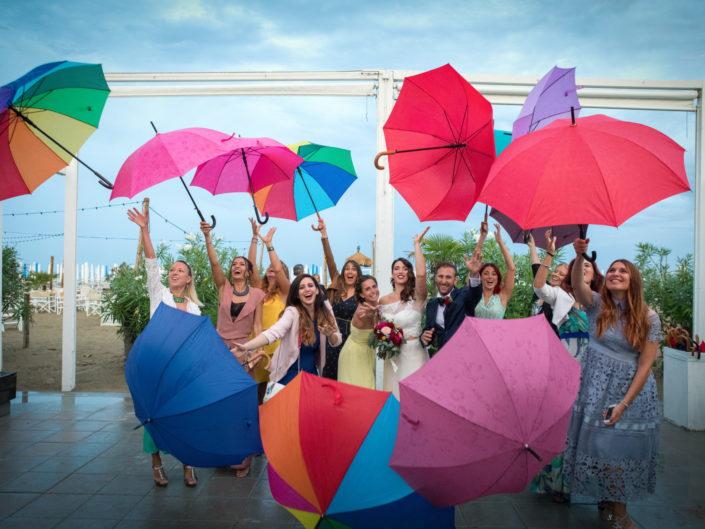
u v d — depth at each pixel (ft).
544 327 9.05
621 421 11.32
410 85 11.73
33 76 11.59
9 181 12.91
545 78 13.01
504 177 9.53
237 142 13.05
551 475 13.50
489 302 14.89
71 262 25.76
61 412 21.83
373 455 8.44
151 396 9.44
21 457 16.60
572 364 9.06
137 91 22.34
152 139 12.73
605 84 21.63
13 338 43.60
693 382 20.20
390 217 21.88
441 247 24.62
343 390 9.02
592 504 13.57
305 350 15.14
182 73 22.25
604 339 11.69
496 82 21.75
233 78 22.29
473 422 7.88
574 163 9.16
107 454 16.92
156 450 14.34
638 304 11.35
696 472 15.83
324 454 8.34
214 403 9.18
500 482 8.21
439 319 14.85
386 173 21.95
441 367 8.46
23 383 28.25
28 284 39.29
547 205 9.14
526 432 7.88
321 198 18.76
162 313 10.23
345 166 18.17
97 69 12.35
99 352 37.78
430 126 12.17
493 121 11.47
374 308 14.32
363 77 22.12
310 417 8.61
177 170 11.84
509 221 14.43
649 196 8.95
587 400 11.76
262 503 13.42
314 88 22.33
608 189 8.93
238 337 16.10
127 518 12.53
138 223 14.65
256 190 17.16
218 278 16.67
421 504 8.32
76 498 13.64
